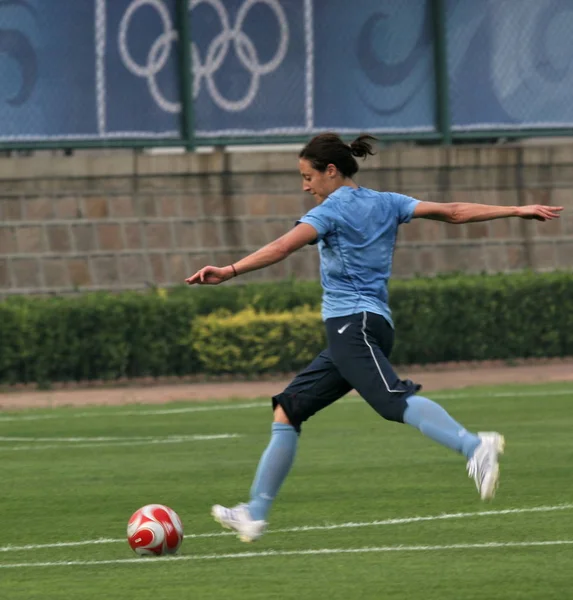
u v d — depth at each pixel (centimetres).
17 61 7944
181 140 8331
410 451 4362
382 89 8731
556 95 9088
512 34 8981
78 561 2609
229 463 4191
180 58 8325
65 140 8062
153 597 2223
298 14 8538
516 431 4831
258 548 2700
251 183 8375
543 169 8894
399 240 8562
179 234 8200
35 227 7881
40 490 3678
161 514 2650
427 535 2825
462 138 9000
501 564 2459
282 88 8525
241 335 7381
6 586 2358
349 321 2478
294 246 2438
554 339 8019
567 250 8938
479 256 8725
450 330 7831
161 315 7319
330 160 2553
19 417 5678
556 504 3234
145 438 4900
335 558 2559
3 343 7069
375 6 8700
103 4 8131
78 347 7156
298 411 2555
